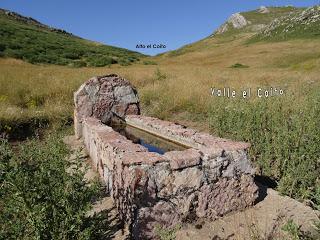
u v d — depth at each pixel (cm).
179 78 1811
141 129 730
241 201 454
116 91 838
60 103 1146
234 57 5084
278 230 406
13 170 365
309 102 770
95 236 386
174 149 602
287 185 507
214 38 9262
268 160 582
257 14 10750
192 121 1031
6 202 370
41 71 2212
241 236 399
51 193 371
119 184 434
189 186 416
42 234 336
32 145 614
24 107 1169
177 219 412
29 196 357
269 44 5612
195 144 538
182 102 1153
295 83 1462
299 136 579
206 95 1212
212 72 2558
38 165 455
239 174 449
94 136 609
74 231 350
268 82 1706
